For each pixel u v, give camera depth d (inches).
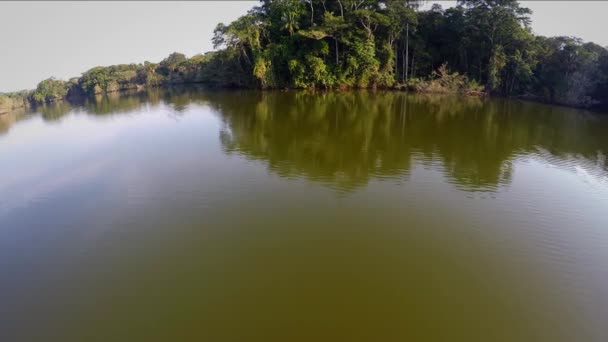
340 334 513.7
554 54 2522.1
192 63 5364.2
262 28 3171.8
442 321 541.0
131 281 636.1
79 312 569.9
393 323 535.2
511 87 2701.8
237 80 3501.5
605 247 738.2
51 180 1128.8
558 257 702.5
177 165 1211.9
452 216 856.3
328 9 3070.9
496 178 1099.3
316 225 810.8
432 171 1149.7
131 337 516.4
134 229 805.9
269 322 535.8
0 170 1261.1
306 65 2925.7
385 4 2824.8
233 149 1384.1
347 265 671.1
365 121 1847.9
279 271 654.5
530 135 1588.3
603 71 2273.6
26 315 568.4
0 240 784.9
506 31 2586.1
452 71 3024.1
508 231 792.9
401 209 888.9
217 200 935.7
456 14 2898.6
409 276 642.2
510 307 570.3
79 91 5374.0
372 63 2827.3
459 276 643.5
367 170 1155.3
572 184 1058.1
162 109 2450.8
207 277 641.6
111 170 1193.4
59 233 803.4
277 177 1089.4
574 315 554.9
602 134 1615.4
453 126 1745.8
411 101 2463.1
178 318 548.4
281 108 2249.0
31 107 3878.0
